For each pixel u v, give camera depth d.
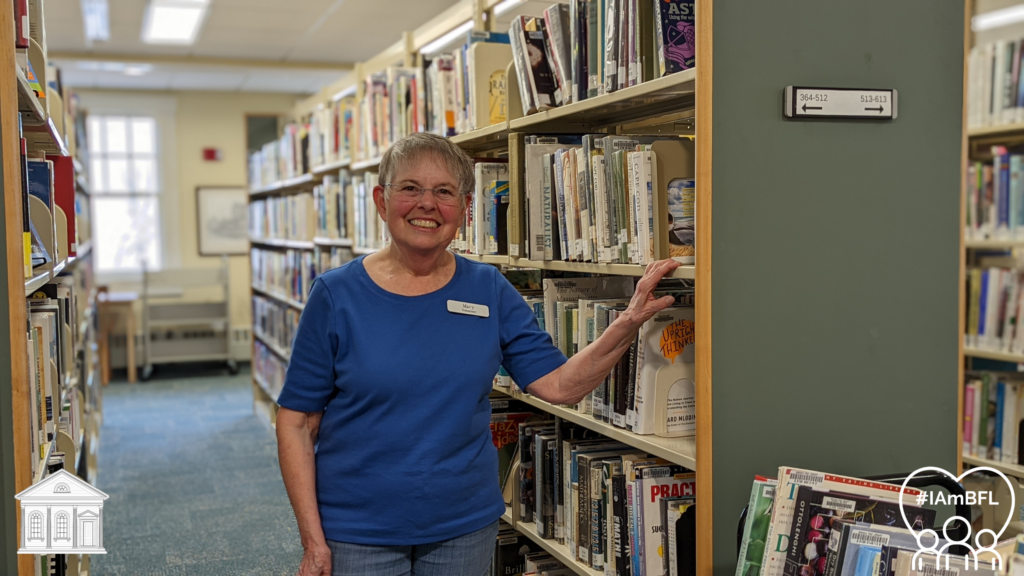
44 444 2.00
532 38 2.20
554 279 2.24
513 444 2.62
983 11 6.06
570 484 2.20
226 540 3.63
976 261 3.72
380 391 1.59
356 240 4.21
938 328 1.74
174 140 8.60
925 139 1.71
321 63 7.75
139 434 5.71
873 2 1.65
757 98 1.57
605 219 1.88
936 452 1.76
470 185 1.69
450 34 3.34
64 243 2.62
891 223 1.69
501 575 2.64
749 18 1.56
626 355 1.89
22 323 1.51
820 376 1.65
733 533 1.61
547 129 2.39
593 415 2.06
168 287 8.50
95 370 5.62
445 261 1.73
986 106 3.45
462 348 1.65
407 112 3.38
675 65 1.68
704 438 1.57
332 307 1.62
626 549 1.93
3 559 1.51
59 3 5.50
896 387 1.72
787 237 1.61
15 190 1.50
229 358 8.36
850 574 1.36
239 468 4.84
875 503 1.44
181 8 5.79
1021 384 2.94
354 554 1.61
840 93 1.62
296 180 5.49
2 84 1.49
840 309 1.66
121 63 7.15
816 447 1.66
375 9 5.93
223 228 8.80
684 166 1.76
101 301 7.63
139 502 4.18
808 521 1.43
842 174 1.64
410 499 1.59
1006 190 3.30
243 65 7.52
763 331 1.60
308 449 1.67
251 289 6.96
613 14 1.85
